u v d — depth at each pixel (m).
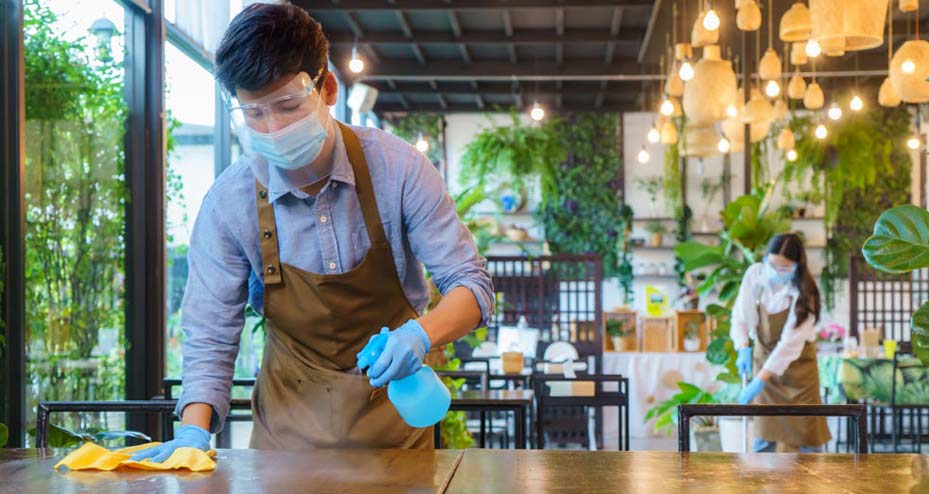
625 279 12.64
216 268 1.80
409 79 11.27
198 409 1.72
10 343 3.57
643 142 12.89
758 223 8.03
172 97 5.28
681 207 12.52
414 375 1.54
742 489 1.26
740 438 6.33
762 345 5.29
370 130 1.81
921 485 1.30
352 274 1.76
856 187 12.02
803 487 1.28
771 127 12.02
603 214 12.75
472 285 1.73
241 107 1.59
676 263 12.58
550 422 7.60
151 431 4.87
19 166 3.58
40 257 3.95
